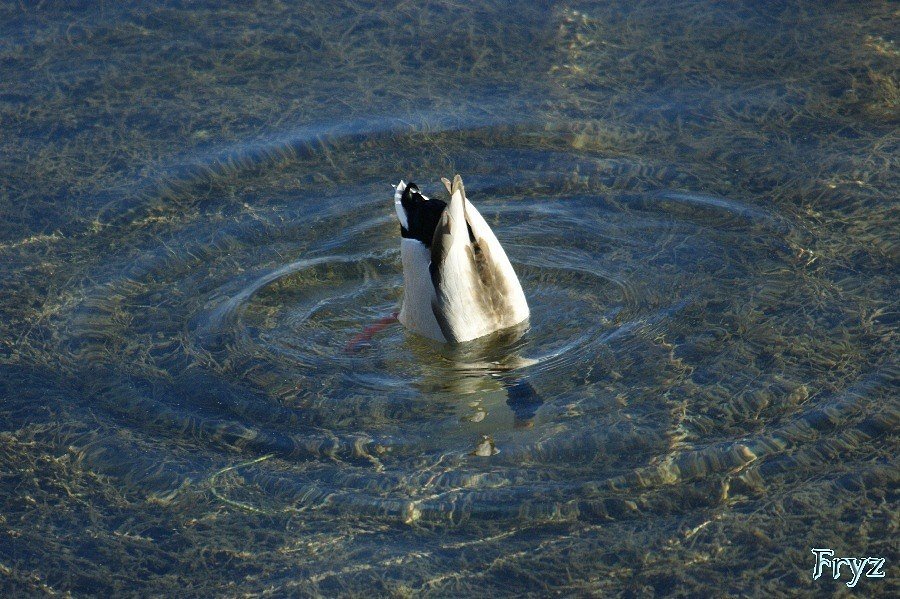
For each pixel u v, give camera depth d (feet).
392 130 53.26
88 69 57.88
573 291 43.70
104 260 46.32
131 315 43.32
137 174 51.13
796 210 46.62
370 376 39.99
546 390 38.60
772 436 35.35
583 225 47.19
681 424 36.29
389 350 41.45
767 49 57.11
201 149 52.54
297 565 32.07
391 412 38.04
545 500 33.65
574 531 32.50
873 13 59.47
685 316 41.57
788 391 37.27
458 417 37.55
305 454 36.09
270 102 55.47
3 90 56.34
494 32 59.98
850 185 47.57
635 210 47.78
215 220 48.49
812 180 48.14
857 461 34.06
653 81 55.42
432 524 33.12
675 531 32.24
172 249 46.78
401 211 42.09
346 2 63.36
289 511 33.88
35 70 57.82
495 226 47.50
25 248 47.06
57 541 33.40
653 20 60.08
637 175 49.75
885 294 41.37
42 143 53.06
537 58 57.72
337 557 32.19
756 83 54.65
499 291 40.29
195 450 36.50
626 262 44.93
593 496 33.68
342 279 45.24
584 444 35.81
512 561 31.65
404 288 43.06
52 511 34.50
